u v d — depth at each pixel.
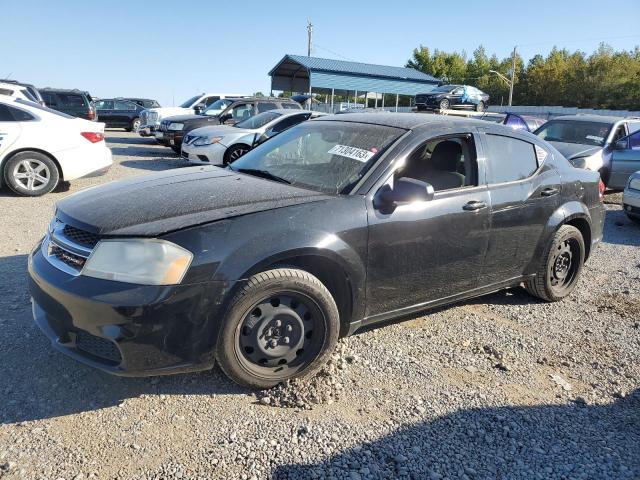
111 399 2.98
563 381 3.49
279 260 2.97
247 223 2.94
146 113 19.03
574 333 4.23
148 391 3.07
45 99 20.48
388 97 43.25
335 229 3.15
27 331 3.65
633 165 10.29
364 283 3.35
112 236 2.76
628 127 11.23
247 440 2.70
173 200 3.13
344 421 2.91
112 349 2.74
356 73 32.12
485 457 2.70
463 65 81.06
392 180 3.47
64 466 2.46
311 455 2.62
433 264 3.68
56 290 2.77
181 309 2.73
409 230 3.47
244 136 11.27
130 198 3.19
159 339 2.72
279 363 3.14
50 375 3.16
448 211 3.68
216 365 3.33
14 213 7.14
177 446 2.64
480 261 4.00
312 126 4.34
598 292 5.22
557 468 2.65
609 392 3.40
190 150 11.47
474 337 4.05
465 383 3.39
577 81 63.88
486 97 32.22
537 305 4.78
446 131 3.88
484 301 4.81
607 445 2.86
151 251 2.72
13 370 3.18
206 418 2.86
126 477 2.42
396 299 3.58
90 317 2.68
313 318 3.16
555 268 4.74
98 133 8.91
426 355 3.71
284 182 3.63
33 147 8.23
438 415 3.02
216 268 2.79
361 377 3.36
